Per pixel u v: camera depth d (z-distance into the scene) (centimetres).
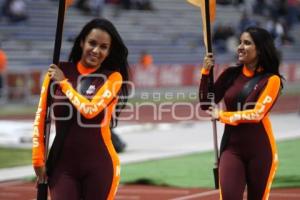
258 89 979
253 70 996
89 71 850
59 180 827
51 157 838
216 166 1005
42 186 836
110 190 832
